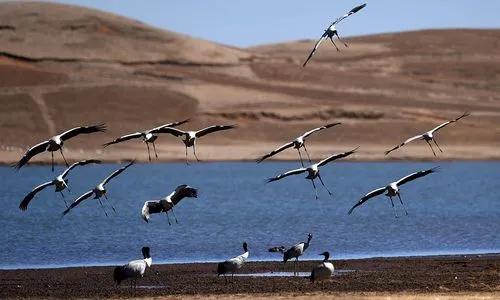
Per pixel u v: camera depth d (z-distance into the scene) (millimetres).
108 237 46031
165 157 110312
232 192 72438
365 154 114500
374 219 53844
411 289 29781
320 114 131875
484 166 104875
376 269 34906
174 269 35625
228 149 117000
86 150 111688
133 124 125938
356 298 27594
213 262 37719
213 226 50344
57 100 129375
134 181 83062
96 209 60031
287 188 76688
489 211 58594
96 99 131000
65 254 40719
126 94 133625
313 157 112562
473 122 132500
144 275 34156
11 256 40062
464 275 32969
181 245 43250
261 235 46719
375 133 126312
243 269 35344
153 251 41438
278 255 39844
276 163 108250
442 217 54906
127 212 57969
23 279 33750
